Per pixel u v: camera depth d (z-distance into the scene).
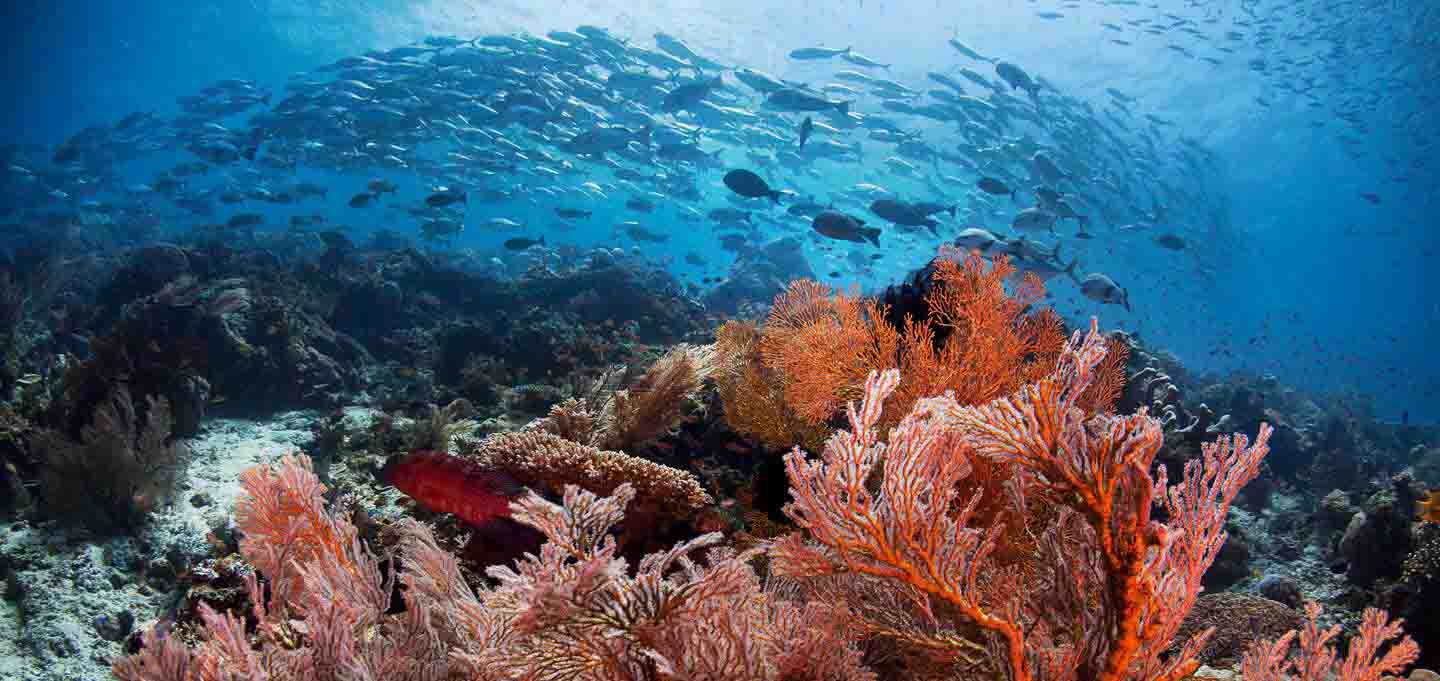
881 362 3.30
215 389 9.46
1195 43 37.69
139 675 1.20
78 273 15.73
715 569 1.16
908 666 1.55
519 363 10.95
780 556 1.31
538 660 1.14
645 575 1.15
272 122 22.84
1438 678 3.04
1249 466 1.29
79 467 6.55
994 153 23.12
